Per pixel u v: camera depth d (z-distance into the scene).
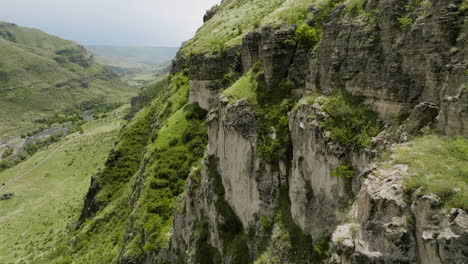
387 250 14.66
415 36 20.66
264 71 37.16
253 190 33.97
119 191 84.06
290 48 34.59
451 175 14.57
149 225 53.06
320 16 33.50
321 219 25.62
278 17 37.44
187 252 42.69
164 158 65.25
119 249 60.47
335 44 27.11
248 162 34.47
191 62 76.44
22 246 96.81
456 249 12.16
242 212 36.53
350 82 25.33
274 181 32.16
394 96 21.86
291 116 30.69
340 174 23.30
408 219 14.44
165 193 58.75
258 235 32.25
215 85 66.56
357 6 26.05
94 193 88.56
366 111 23.88
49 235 98.25
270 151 32.38
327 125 25.11
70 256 69.94
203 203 43.09
